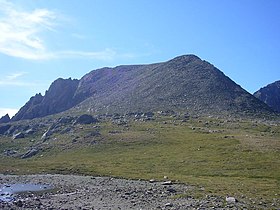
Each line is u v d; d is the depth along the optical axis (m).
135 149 124.38
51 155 130.12
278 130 155.50
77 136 151.38
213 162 92.50
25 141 165.00
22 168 102.00
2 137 187.25
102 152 125.19
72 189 60.75
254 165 84.81
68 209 38.47
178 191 53.59
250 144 109.56
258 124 175.50
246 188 56.12
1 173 93.12
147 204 41.81
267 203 41.97
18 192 57.44
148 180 74.69
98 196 49.88
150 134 148.25
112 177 82.25
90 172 91.44
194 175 80.12
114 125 176.75
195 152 108.31
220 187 57.75
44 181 75.19
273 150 99.81
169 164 96.12
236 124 173.75
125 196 49.31
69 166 102.81
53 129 174.62
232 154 98.88
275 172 77.00
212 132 148.12
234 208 38.09
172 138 137.38
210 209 37.50
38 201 45.06
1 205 39.69
